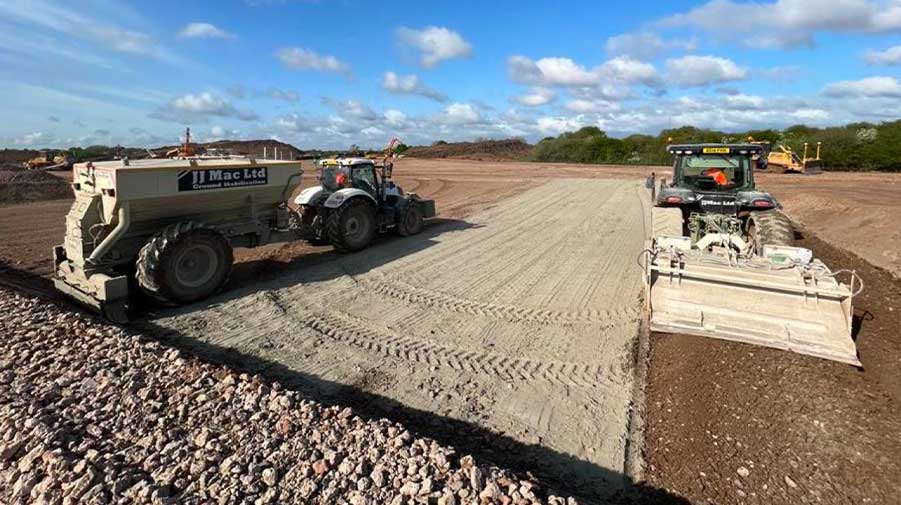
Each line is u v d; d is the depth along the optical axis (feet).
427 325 18.98
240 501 8.49
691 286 16.62
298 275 25.40
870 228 31.78
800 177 76.43
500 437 12.07
